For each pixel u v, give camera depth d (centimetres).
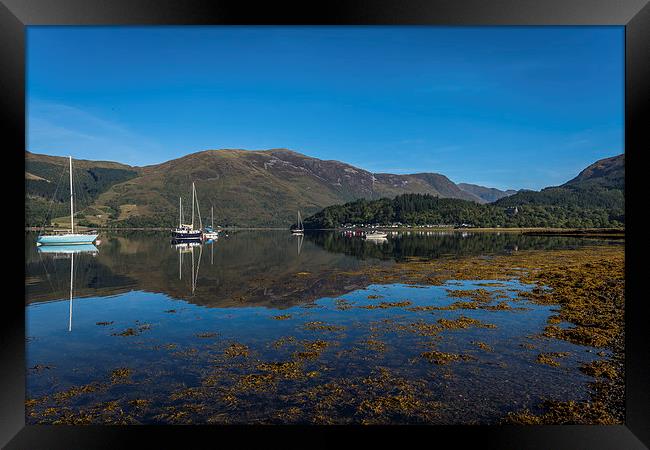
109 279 1850
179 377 654
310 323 991
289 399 568
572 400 555
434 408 536
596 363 683
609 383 605
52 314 1133
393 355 740
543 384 605
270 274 2002
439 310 1107
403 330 909
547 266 2044
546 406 539
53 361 738
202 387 613
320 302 1258
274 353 766
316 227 12506
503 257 2662
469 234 7462
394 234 7781
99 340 871
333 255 3177
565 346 775
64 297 1399
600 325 899
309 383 620
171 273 2067
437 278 1739
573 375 636
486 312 1070
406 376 642
